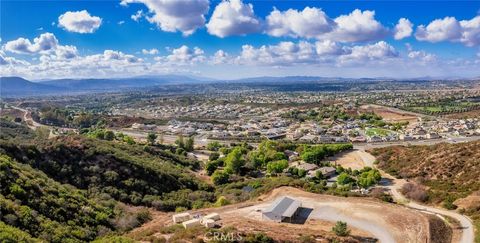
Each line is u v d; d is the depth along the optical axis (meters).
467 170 101.31
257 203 74.50
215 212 68.94
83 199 71.81
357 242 55.72
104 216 66.62
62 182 83.25
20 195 58.53
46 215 58.28
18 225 50.72
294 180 89.44
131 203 83.00
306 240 53.38
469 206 78.44
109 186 86.50
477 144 115.62
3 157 75.56
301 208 70.38
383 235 58.94
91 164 91.94
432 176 107.19
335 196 78.31
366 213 67.75
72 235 55.28
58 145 93.31
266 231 55.81
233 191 94.31
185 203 85.00
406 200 89.50
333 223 63.16
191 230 54.31
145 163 104.88
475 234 64.62
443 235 62.31
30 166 80.75
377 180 110.00
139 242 52.16
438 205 84.50
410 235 59.41
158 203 82.44
